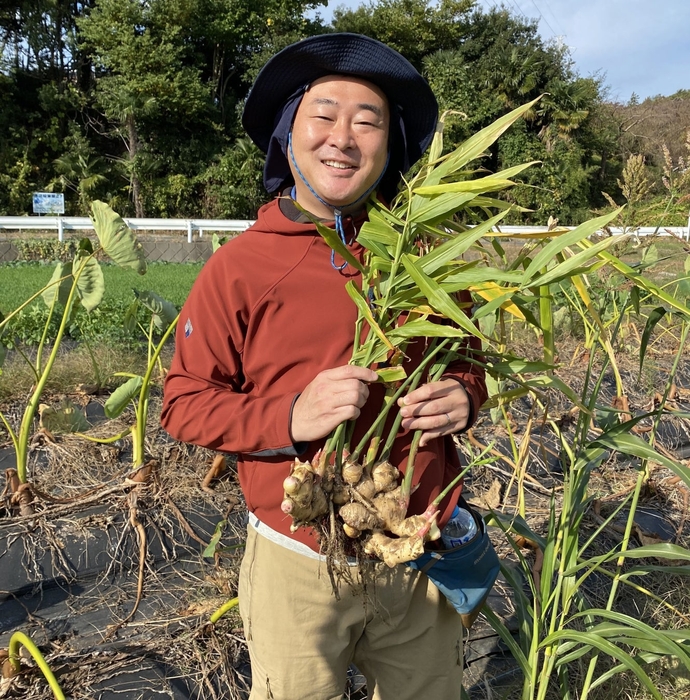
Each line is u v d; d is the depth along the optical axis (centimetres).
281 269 128
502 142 2084
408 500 122
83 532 263
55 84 2172
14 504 271
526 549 272
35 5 2184
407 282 122
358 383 114
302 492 107
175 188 2052
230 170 2053
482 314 122
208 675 200
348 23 2459
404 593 134
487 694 196
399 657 140
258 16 2291
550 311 150
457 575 131
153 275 992
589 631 155
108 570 256
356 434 129
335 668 136
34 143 2047
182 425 128
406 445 131
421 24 2472
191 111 2080
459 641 147
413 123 143
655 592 247
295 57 128
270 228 133
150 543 267
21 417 365
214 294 130
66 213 2017
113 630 220
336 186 125
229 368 133
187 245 1384
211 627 215
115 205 2011
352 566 127
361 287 131
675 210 212
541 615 167
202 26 2180
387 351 118
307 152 127
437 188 120
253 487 133
